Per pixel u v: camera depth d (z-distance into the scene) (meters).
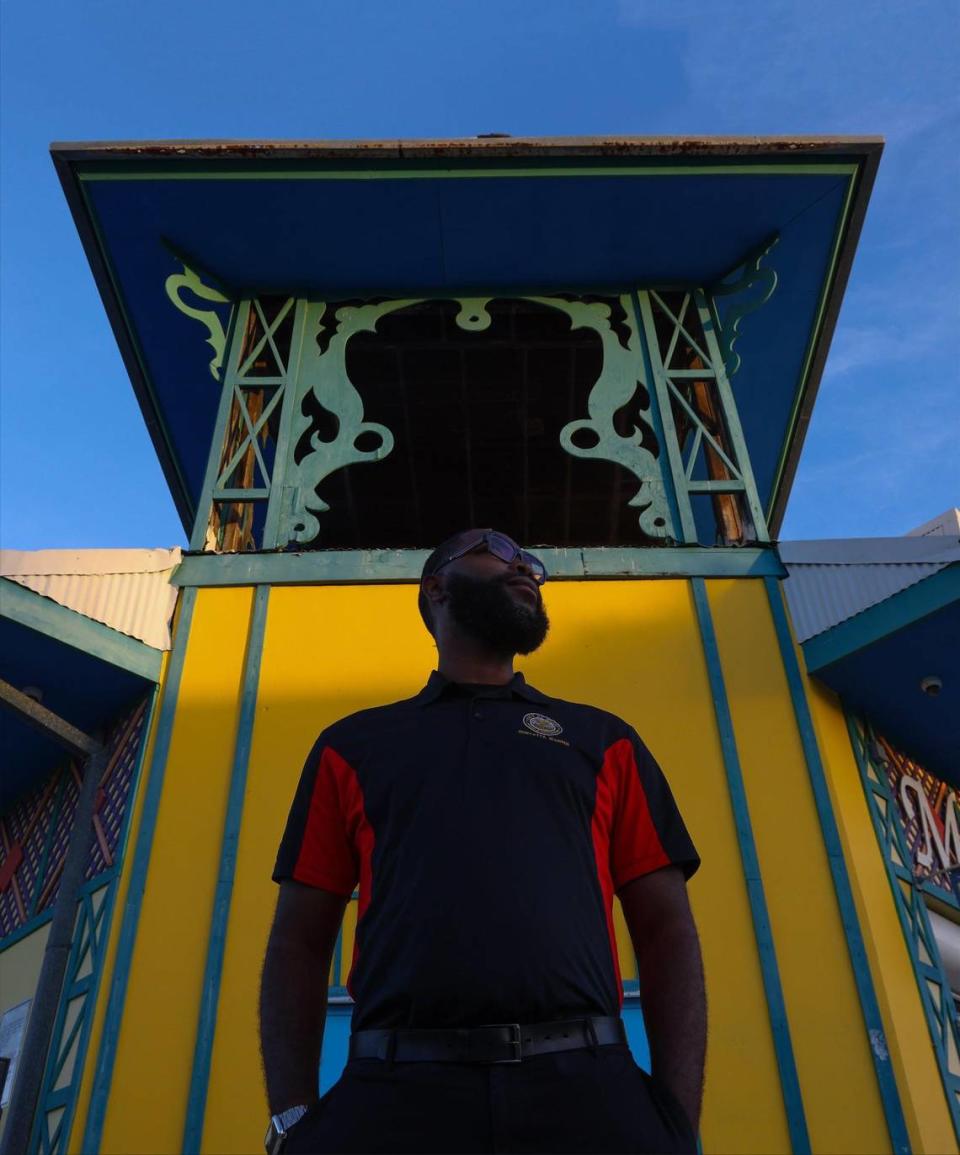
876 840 4.51
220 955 4.00
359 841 2.00
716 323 6.34
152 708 4.70
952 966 4.86
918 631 4.58
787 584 5.03
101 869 4.46
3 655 4.68
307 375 6.08
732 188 5.91
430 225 6.07
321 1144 1.62
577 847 1.93
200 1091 3.71
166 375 7.05
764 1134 3.63
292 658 4.82
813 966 3.98
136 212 5.96
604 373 6.06
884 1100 3.71
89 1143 3.61
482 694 2.19
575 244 6.23
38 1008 4.04
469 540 2.55
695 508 7.55
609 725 2.24
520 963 1.71
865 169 5.85
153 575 5.02
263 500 5.52
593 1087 1.64
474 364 7.45
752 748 4.54
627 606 4.98
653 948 2.03
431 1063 1.64
